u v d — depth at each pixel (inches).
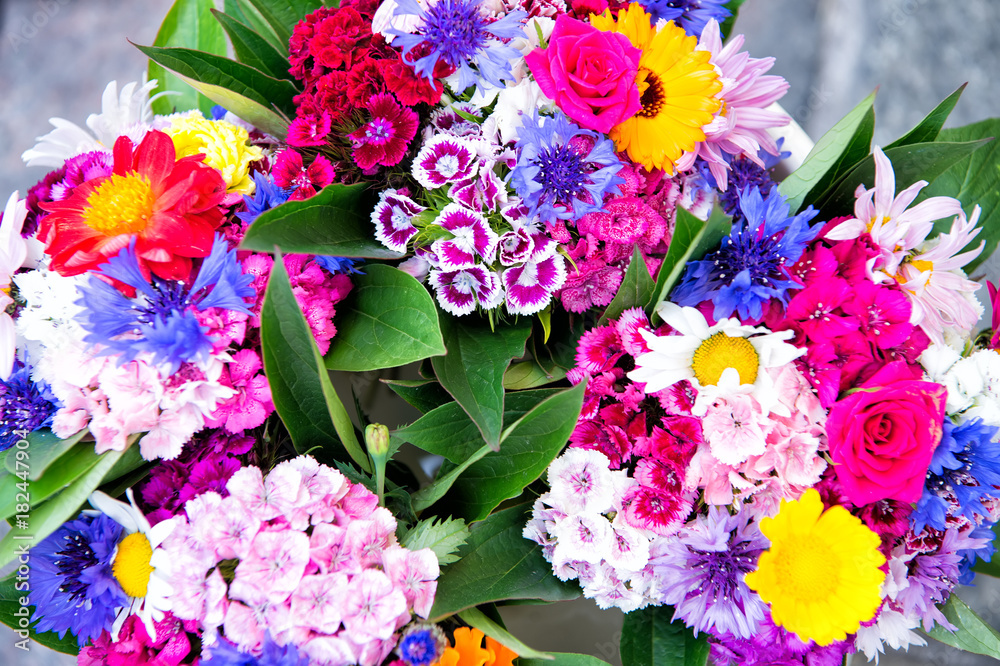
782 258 27.5
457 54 27.5
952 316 28.4
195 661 27.6
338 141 28.4
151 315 27.0
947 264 28.2
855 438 26.9
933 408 26.9
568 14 28.7
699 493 28.2
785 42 45.3
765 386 27.3
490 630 27.4
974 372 27.7
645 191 29.0
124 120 29.8
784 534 26.7
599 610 31.5
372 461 28.3
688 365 27.6
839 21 45.1
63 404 27.2
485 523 28.5
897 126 44.4
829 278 27.5
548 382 29.2
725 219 27.1
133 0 48.2
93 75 47.1
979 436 27.4
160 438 27.4
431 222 27.6
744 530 27.8
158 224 27.3
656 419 28.3
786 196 28.6
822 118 45.1
